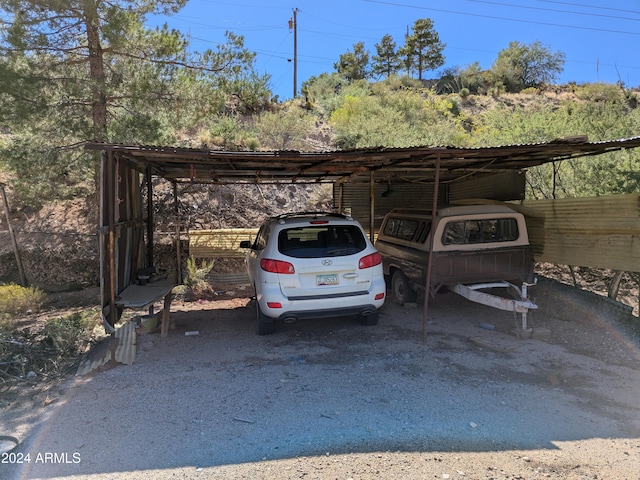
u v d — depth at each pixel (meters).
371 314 6.75
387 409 4.10
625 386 4.58
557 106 25.70
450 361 5.33
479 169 8.78
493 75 34.47
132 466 3.24
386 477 3.08
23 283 10.80
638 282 7.98
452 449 3.43
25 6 8.66
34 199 11.02
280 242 6.16
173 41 9.68
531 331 6.16
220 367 5.24
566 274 9.94
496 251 7.07
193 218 12.64
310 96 25.62
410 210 8.48
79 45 9.42
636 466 3.19
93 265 10.84
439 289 7.34
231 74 10.29
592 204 7.39
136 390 4.60
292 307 5.95
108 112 10.02
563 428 3.75
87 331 6.89
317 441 3.55
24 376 5.19
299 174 9.14
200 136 15.62
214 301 9.32
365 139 16.80
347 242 6.30
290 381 4.78
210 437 3.64
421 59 47.75
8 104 8.53
